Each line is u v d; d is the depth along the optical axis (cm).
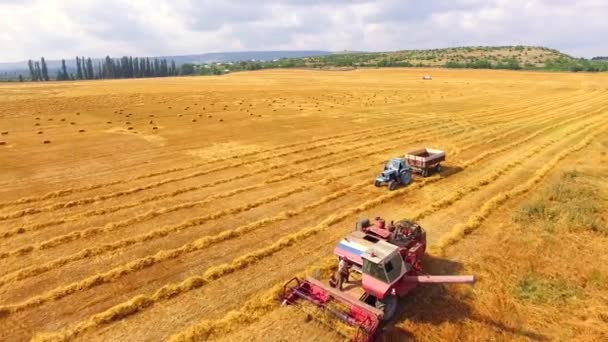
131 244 1463
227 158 2636
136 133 3425
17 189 2020
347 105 5353
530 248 1423
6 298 1146
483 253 1398
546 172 2352
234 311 1072
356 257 1047
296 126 3803
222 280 1231
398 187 2089
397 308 1096
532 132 3569
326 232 1566
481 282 1221
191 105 5222
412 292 1168
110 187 2070
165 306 1104
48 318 1061
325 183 2162
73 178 2202
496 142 3169
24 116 4206
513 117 4441
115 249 1426
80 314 1078
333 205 1859
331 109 4947
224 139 3216
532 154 2778
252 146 2978
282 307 1094
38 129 3534
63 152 2753
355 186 2103
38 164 2455
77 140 3128
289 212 1750
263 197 1948
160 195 1952
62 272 1280
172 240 1502
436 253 1396
